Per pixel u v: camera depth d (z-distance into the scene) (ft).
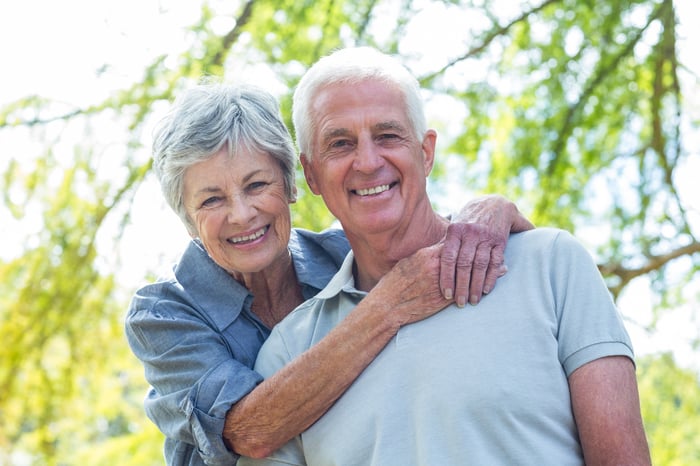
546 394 8.23
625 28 20.36
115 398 23.18
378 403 8.51
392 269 8.83
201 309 9.68
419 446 8.33
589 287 8.47
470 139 20.86
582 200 21.44
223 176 9.19
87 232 19.97
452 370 8.34
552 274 8.61
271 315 10.06
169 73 19.45
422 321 8.63
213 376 9.14
